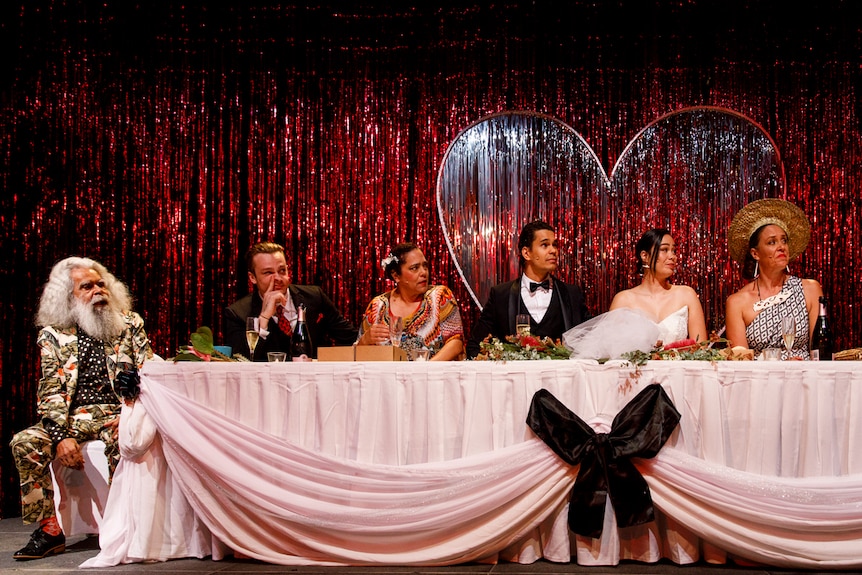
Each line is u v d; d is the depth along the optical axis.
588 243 5.34
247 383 3.38
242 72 5.69
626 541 3.15
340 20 5.68
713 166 5.33
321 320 4.82
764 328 4.16
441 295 4.52
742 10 5.51
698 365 3.14
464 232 5.43
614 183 5.37
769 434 3.10
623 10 5.57
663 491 3.08
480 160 5.45
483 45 5.64
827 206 5.42
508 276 5.37
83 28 5.56
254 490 3.25
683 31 5.54
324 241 5.65
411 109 5.68
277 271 4.47
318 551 3.23
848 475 3.07
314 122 5.69
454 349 4.26
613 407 3.14
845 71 5.45
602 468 3.08
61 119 5.52
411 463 3.23
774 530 3.03
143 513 3.32
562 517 3.15
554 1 5.60
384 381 3.28
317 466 3.26
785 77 5.49
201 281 5.60
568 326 4.47
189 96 5.66
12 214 5.39
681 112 5.36
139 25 5.62
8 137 5.42
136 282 5.54
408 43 5.68
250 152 5.66
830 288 5.38
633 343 3.21
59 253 5.45
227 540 3.30
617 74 5.57
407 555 3.17
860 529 3.01
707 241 5.31
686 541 3.12
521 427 3.19
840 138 5.44
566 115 5.57
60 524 3.75
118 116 5.59
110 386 3.92
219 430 3.32
